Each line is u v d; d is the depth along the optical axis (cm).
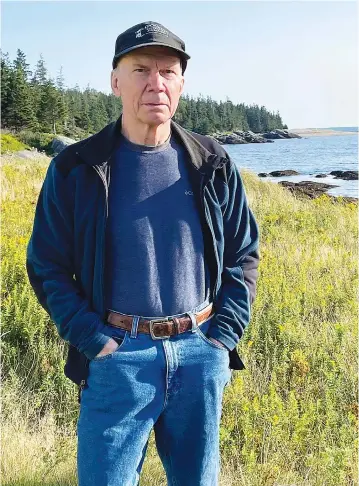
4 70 6241
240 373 429
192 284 224
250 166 4472
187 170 228
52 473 319
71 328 218
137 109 216
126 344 217
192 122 11488
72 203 221
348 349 477
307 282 650
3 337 469
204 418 227
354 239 954
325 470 327
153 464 330
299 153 6562
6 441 343
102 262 217
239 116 13150
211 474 235
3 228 798
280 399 393
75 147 225
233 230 239
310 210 1198
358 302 594
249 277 243
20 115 6131
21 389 418
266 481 317
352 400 411
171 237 220
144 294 217
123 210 218
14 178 1330
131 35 213
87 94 9744
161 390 220
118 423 218
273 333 500
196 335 224
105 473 215
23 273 570
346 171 3416
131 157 223
